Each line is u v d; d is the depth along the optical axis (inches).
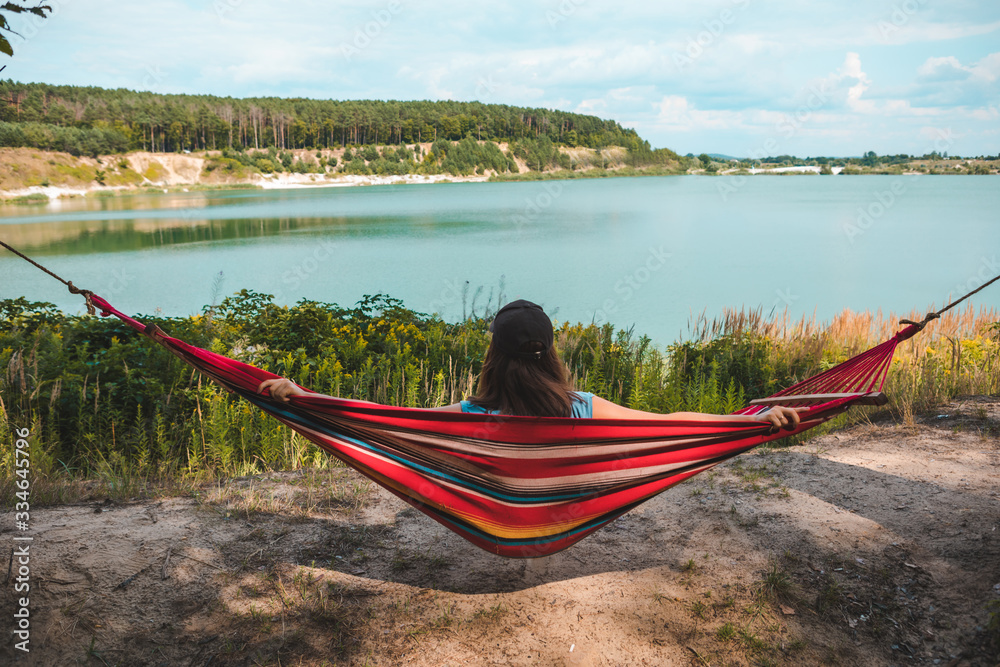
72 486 180.9
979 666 113.1
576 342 359.9
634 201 3334.2
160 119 5802.2
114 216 2910.9
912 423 248.1
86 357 272.7
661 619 124.1
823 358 352.8
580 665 112.1
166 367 268.7
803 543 149.6
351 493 177.9
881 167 7327.8
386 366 298.5
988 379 301.3
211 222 2485.2
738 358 335.3
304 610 123.0
